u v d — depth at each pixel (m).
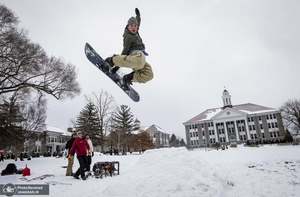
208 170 6.27
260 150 24.81
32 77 20.38
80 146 8.49
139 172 5.98
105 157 19.44
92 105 38.78
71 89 22.25
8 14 18.48
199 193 4.90
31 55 19.19
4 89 19.61
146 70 4.48
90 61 5.16
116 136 45.28
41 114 30.78
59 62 21.39
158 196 4.77
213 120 69.12
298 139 47.31
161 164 6.12
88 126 36.88
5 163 18.67
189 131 72.12
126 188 5.12
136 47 4.25
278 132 62.47
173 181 5.22
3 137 20.50
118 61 4.18
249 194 5.50
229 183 6.29
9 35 18.14
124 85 5.25
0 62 18.19
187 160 6.27
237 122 66.94
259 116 65.50
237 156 18.14
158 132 84.19
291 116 62.41
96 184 7.12
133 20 4.28
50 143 66.88
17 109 21.89
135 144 50.47
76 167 12.52
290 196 5.24
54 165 15.09
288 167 9.70
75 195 5.78
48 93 20.98
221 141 67.50
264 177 7.50
